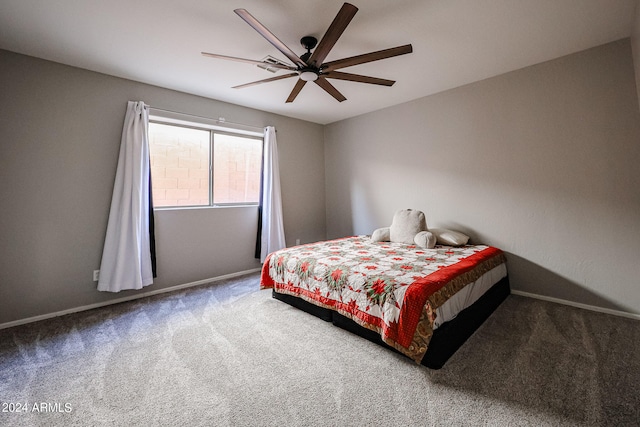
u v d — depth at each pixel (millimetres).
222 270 3754
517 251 2973
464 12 1978
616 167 2424
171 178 3436
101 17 1989
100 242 2834
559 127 2686
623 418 1295
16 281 2434
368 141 4316
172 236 3324
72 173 2684
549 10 1977
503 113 3008
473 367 1709
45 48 2387
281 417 1341
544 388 1510
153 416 1355
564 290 2707
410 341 1665
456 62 2727
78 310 2693
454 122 3377
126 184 2859
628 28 2219
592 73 2500
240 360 1824
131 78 2980
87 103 2762
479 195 3217
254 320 2432
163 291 3230
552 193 2748
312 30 2150
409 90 3426
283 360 1818
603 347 1893
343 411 1374
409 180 3848
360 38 2281
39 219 2533
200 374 1682
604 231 2494
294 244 4574
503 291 2805
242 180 4055
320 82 2432
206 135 3701
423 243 3021
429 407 1390
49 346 2029
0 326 2344
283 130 4398
